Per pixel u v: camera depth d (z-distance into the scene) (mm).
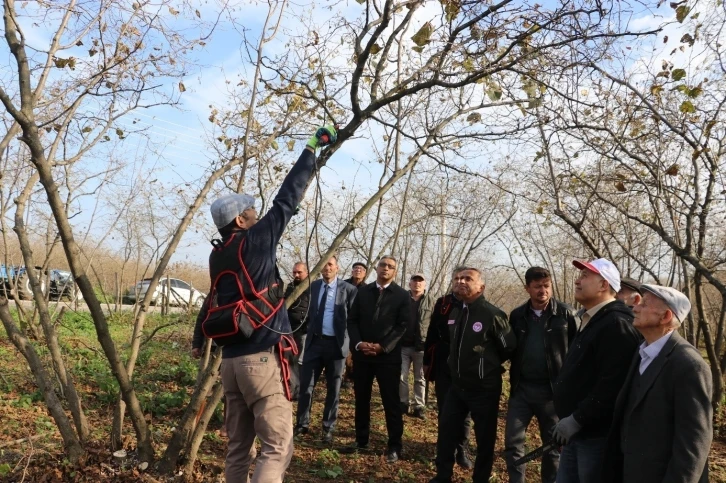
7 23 4387
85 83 5406
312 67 5859
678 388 3119
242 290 3664
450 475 5426
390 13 4020
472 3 4102
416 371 8297
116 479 4617
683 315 3287
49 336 5109
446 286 13820
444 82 4129
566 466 4203
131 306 19344
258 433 3723
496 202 10820
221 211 3836
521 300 16172
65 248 4363
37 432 6016
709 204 6719
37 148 4164
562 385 4117
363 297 6637
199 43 5523
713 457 6820
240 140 6246
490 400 5273
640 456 3229
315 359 7043
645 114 5820
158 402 7629
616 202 7594
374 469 6059
